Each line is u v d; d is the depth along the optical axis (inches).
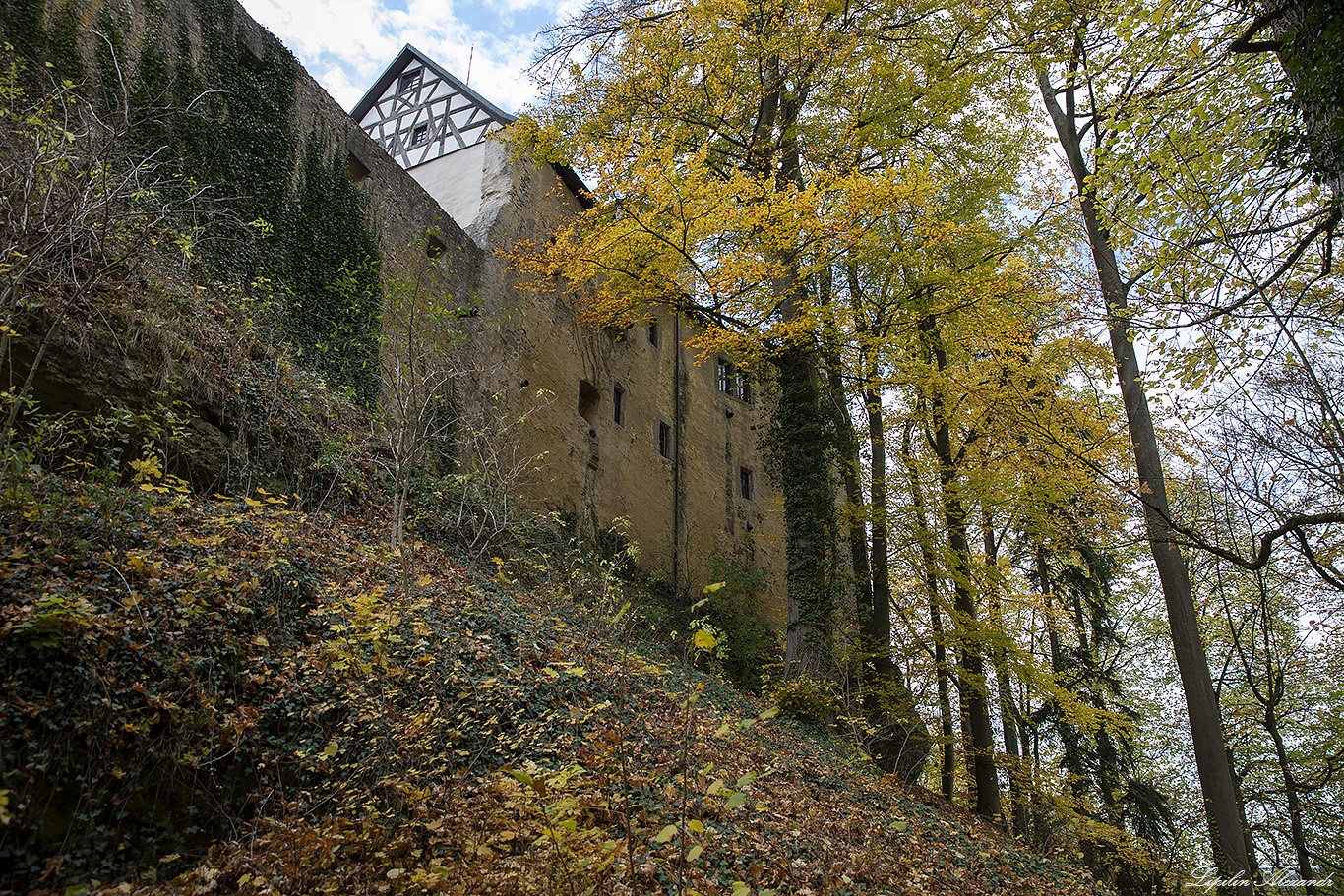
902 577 505.0
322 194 485.1
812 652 439.2
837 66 468.4
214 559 229.6
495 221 653.3
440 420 507.2
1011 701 498.6
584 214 460.4
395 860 175.2
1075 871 350.0
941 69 462.3
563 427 667.4
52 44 350.6
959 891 246.4
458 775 206.5
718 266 411.2
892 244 444.1
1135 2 315.6
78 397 279.9
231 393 346.3
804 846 222.2
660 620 571.5
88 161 285.9
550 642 315.3
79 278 286.4
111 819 164.1
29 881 147.9
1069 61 401.1
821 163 491.2
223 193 418.9
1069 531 466.3
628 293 486.9
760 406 1023.6
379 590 235.6
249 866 166.2
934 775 594.6
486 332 596.7
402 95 828.6
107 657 178.4
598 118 503.5
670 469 823.1
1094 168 415.8
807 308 439.5
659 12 479.8
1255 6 289.9
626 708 284.7
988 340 443.8
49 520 201.6
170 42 409.1
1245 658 605.3
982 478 443.5
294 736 201.9
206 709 185.6
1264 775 652.1
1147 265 304.5
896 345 456.4
